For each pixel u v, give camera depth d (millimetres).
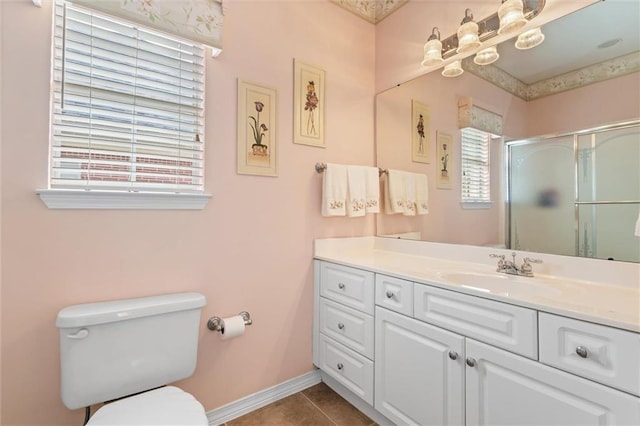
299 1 1800
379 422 1501
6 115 1074
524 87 1409
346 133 1997
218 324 1479
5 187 1075
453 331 1135
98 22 1232
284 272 1729
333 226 1929
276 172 1692
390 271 1387
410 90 1938
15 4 1093
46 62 1140
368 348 1485
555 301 922
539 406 906
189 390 1440
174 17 1315
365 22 2119
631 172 1118
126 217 1279
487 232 1535
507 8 1334
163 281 1361
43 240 1130
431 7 1816
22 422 1106
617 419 767
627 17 1143
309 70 1828
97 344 1091
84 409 1197
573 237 1254
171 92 1395
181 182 1433
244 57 1586
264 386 1660
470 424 1080
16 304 1093
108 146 1257
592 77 1217
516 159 1436
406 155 1953
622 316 794
